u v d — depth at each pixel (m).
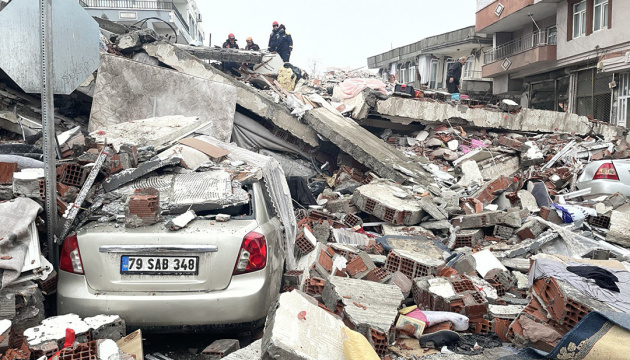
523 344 4.07
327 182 11.57
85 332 3.78
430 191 9.73
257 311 4.16
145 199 4.23
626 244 7.62
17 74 4.63
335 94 15.25
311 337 3.53
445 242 8.08
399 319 4.54
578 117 16.05
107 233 4.14
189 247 4.09
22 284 3.99
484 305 4.80
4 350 3.54
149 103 10.59
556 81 27.59
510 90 31.05
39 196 4.76
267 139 11.98
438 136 14.54
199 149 5.69
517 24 30.62
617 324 3.57
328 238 7.11
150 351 4.35
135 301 4.00
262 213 4.77
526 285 6.16
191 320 4.04
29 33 4.75
